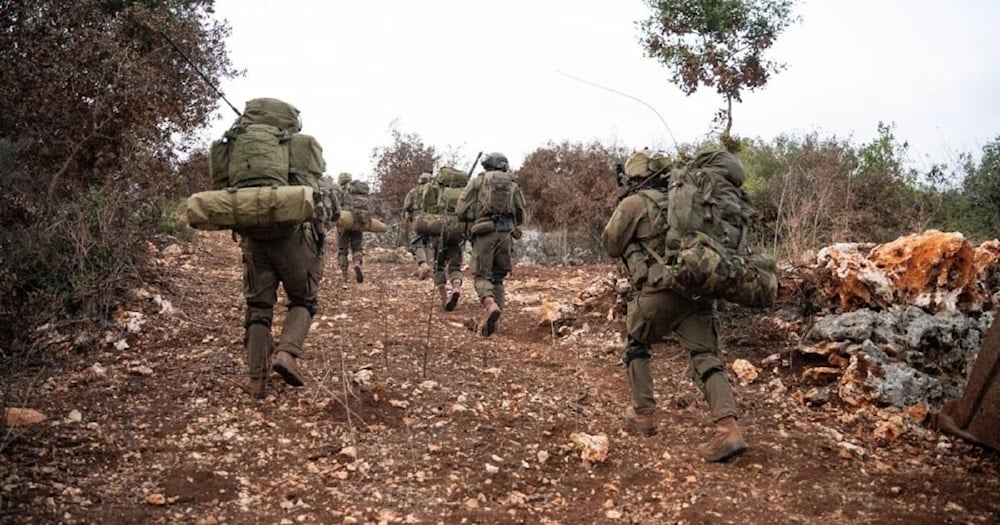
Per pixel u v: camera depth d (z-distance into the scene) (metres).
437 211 10.41
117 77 6.79
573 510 3.81
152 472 3.84
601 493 4.00
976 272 6.03
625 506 3.86
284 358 4.77
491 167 8.23
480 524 3.56
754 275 4.31
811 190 9.45
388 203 18.94
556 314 7.76
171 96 8.36
